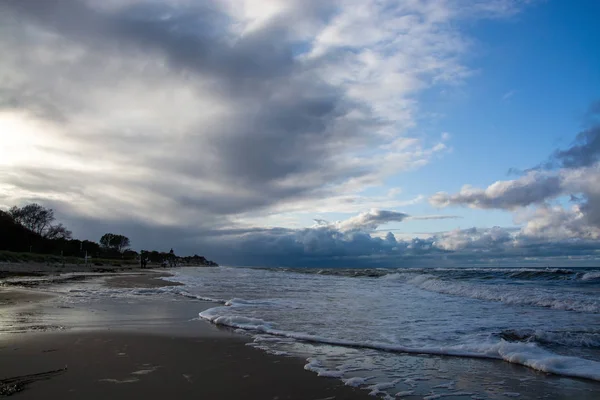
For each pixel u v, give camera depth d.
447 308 13.36
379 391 5.06
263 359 6.46
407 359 6.63
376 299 16.27
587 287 21.98
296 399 4.68
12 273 35.44
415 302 15.24
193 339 7.91
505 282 26.70
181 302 14.42
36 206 97.25
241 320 9.88
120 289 19.88
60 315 10.76
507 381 5.54
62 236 102.88
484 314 11.88
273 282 28.75
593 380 5.57
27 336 7.73
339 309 12.81
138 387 4.90
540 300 14.52
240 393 4.82
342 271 55.78
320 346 7.52
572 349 7.42
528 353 6.71
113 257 128.75
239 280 31.27
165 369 5.72
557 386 5.34
